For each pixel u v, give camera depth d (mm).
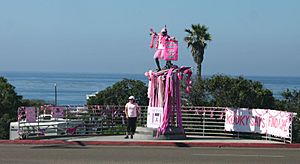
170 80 24969
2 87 56969
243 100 40219
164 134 24641
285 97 44750
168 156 18344
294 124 25562
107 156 18172
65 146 22016
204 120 27328
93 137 25938
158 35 25891
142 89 54906
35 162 16469
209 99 40375
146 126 25969
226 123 26766
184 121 27750
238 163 16688
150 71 25656
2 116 49219
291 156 18797
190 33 51500
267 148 21953
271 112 24641
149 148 21453
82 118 27750
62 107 27484
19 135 25391
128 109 24906
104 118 28219
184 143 22797
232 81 40625
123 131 28391
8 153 18938
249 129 25641
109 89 55656
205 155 18766
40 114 27484
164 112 24734
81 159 17266
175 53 25562
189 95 39531
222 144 22734
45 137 25734
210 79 40656
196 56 51031
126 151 19984
